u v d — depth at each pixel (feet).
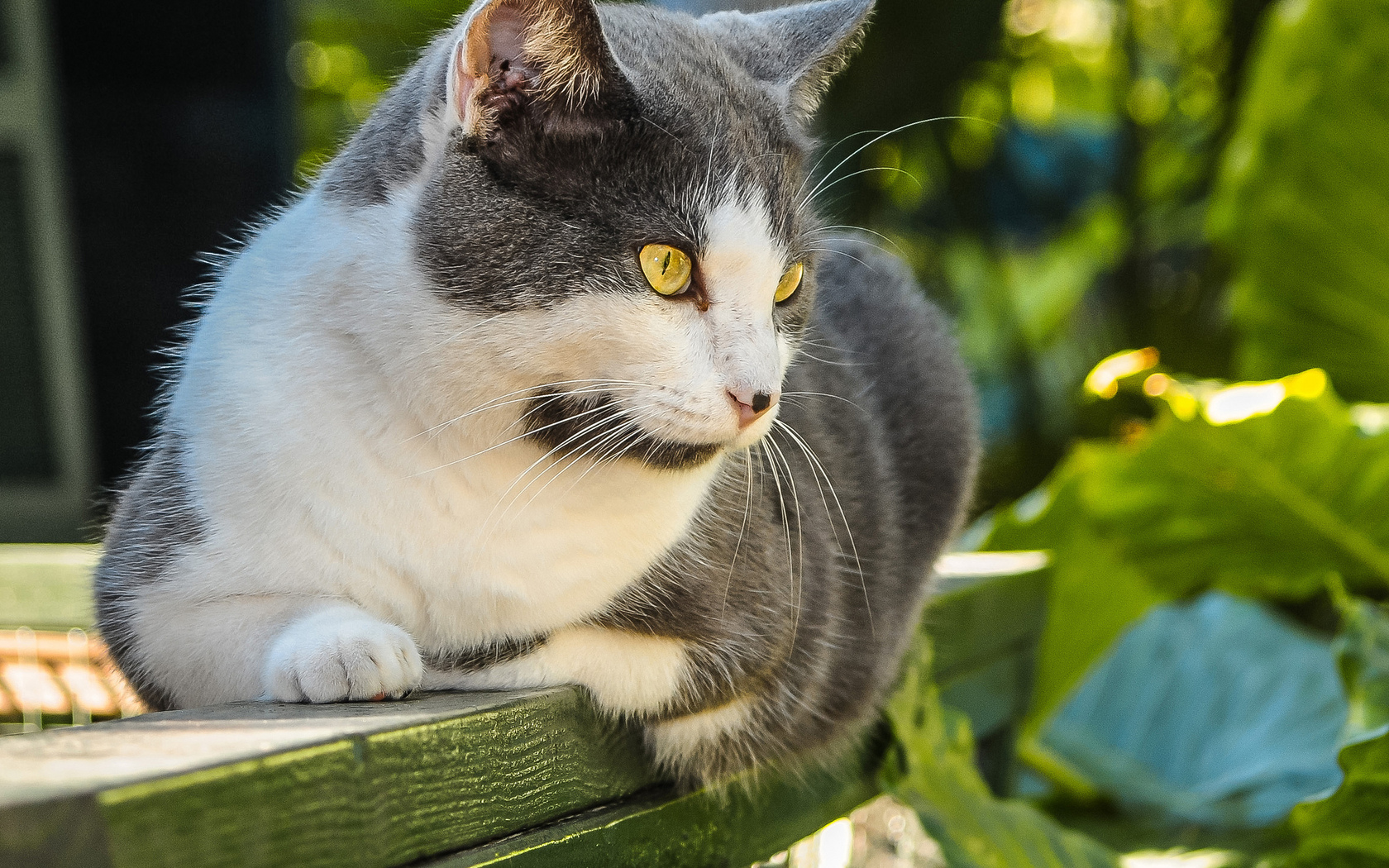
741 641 5.26
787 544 5.71
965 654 8.34
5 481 13.14
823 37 6.23
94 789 2.65
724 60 5.75
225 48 12.82
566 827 4.53
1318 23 11.03
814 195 5.93
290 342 4.84
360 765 3.36
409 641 4.49
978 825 7.06
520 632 4.97
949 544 8.23
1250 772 11.11
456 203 4.76
